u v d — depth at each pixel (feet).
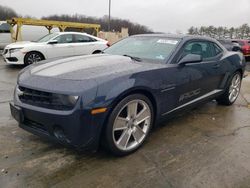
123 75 9.71
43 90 9.16
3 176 8.70
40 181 8.54
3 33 57.67
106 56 12.59
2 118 13.73
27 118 9.89
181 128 13.29
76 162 9.71
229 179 9.02
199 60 12.25
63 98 8.81
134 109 10.28
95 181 8.65
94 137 9.11
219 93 15.99
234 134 12.82
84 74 9.59
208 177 9.09
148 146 11.18
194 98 13.73
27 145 10.81
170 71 11.52
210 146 11.40
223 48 16.66
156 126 12.61
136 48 13.53
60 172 9.06
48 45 33.30
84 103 8.66
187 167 9.66
